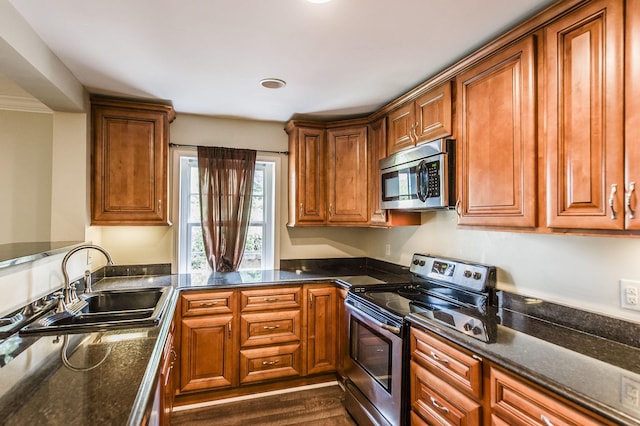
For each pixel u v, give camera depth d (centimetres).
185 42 181
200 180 306
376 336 213
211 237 307
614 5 119
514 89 158
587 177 127
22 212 269
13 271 149
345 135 307
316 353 287
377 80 232
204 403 262
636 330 140
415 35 174
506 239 201
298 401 265
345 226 328
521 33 155
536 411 117
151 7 150
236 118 320
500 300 199
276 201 336
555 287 173
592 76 126
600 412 96
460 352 150
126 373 105
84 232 240
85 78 224
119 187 259
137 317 182
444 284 235
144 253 299
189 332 255
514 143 158
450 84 200
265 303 275
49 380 100
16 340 135
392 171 251
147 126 266
